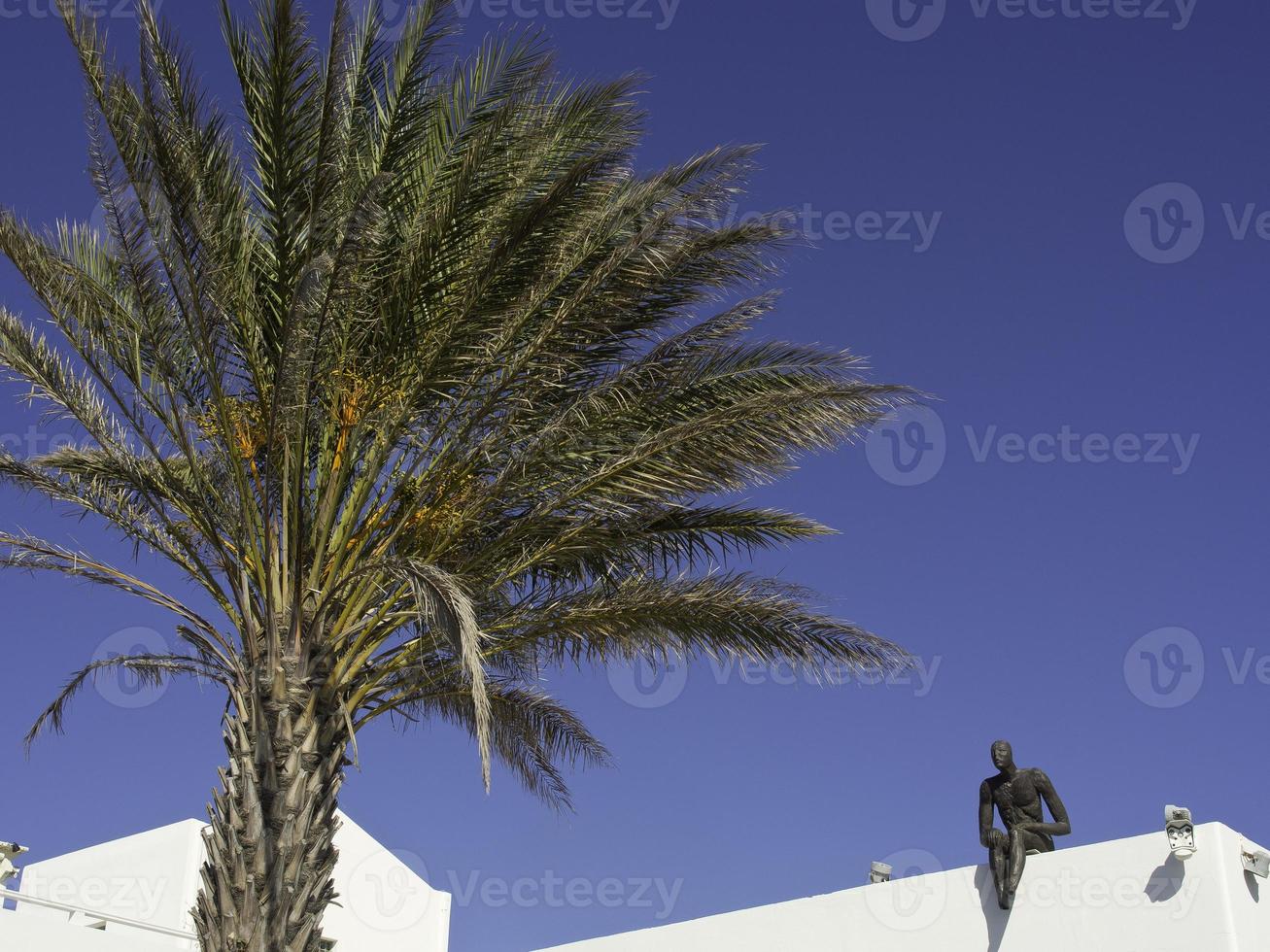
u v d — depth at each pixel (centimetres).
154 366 1034
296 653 994
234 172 1023
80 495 1099
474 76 1053
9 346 1023
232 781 973
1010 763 1377
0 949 1201
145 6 953
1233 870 1200
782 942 1509
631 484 1032
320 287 933
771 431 1008
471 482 1073
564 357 1035
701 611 1066
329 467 1047
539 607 1092
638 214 1017
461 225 1034
